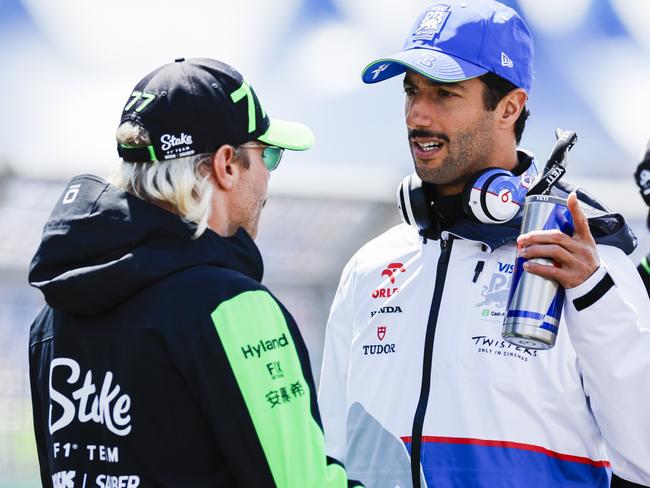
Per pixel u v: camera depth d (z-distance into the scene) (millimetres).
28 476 16281
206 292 6754
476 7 8891
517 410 8328
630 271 8484
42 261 6914
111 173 7203
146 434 6695
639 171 12062
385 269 9125
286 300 17219
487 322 8508
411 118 8703
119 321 6863
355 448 8812
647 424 7938
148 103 7016
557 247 7602
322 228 17219
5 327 16766
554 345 7848
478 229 8617
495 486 8180
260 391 6621
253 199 7383
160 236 6906
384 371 8789
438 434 8398
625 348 7828
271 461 6574
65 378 7062
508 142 8938
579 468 8336
